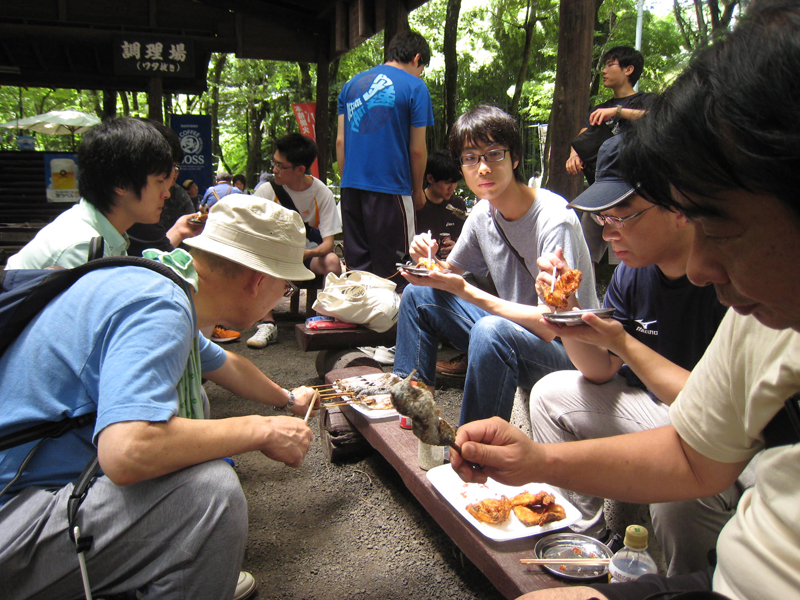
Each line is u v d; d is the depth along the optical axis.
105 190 2.64
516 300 3.19
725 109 0.76
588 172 4.54
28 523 1.59
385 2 6.88
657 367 1.86
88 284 1.73
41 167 13.15
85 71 12.45
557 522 2.15
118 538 1.63
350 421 3.47
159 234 4.21
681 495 1.48
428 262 3.19
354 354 4.26
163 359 1.63
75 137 17.89
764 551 1.11
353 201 5.16
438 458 2.54
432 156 5.51
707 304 1.99
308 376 4.89
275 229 2.06
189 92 13.05
